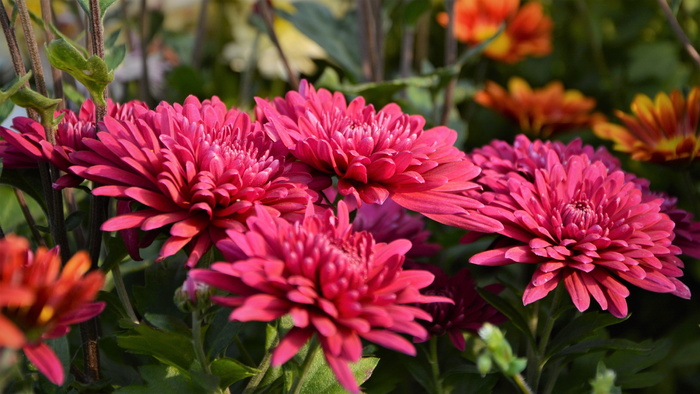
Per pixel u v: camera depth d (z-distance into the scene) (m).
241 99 0.77
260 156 0.47
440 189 0.47
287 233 0.43
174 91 0.75
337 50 0.70
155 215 0.44
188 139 0.45
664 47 0.82
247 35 0.94
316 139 0.46
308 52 0.92
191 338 0.45
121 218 0.44
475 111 0.87
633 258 0.48
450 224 0.47
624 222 0.48
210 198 0.44
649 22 0.86
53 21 0.57
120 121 0.47
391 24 0.83
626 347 0.50
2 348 0.41
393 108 0.52
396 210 0.56
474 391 0.52
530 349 0.53
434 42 0.93
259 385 0.49
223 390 0.47
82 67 0.45
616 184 0.50
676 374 0.61
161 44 0.86
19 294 0.38
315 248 0.42
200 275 0.42
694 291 0.65
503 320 0.51
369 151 0.47
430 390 0.52
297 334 0.41
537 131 0.71
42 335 0.40
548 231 0.48
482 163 0.53
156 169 0.44
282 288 0.41
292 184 0.45
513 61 0.80
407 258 0.53
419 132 0.50
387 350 0.54
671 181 0.73
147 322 0.49
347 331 0.41
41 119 0.46
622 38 0.87
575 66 0.90
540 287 0.47
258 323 0.56
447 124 0.66
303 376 0.45
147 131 0.45
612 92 0.84
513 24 0.79
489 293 0.50
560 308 0.50
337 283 0.41
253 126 0.48
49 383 0.47
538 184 0.49
